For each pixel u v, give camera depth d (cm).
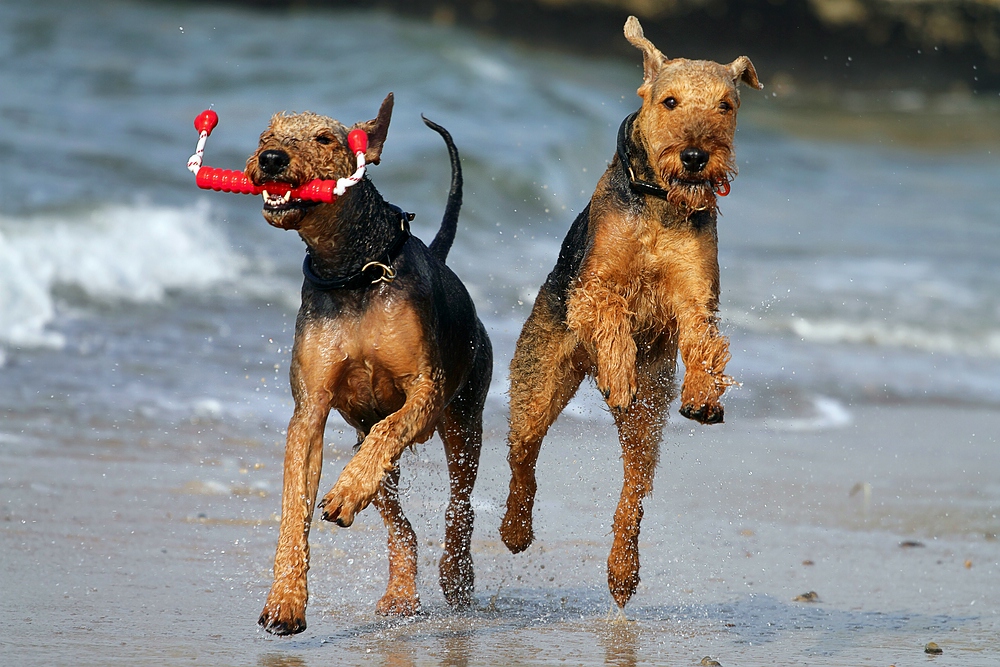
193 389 1225
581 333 727
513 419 808
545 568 852
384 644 643
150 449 1047
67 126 2208
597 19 5531
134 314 1430
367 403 715
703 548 915
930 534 984
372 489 628
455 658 615
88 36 3152
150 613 659
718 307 725
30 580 700
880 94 5822
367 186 691
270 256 1703
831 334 1819
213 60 3036
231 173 635
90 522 838
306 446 658
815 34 5769
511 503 809
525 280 1753
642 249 718
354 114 2573
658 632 699
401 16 5088
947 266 2336
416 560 765
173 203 1798
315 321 682
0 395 1132
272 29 3578
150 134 2242
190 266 1589
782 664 625
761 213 2727
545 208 2258
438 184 2148
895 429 1402
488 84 3045
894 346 1809
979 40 5919
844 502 1079
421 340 689
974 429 1431
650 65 746
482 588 804
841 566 877
